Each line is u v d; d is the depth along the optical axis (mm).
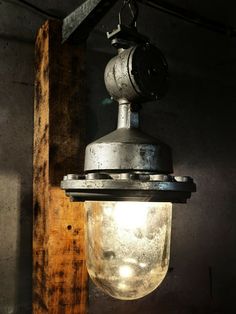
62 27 2125
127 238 1504
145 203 1521
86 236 1638
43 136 2105
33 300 2168
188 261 2805
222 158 3033
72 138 2104
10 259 2176
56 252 1995
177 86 2869
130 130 1526
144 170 1398
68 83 2123
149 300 2617
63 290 2004
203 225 2891
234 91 3156
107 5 1822
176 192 1355
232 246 3021
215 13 3057
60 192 2033
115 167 1397
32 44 2314
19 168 2227
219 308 2918
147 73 1518
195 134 2916
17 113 2242
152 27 2766
